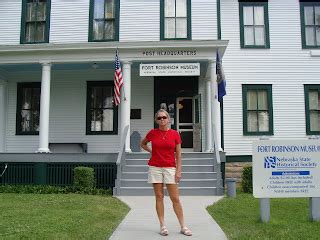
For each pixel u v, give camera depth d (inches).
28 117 682.2
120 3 652.7
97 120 671.1
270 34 679.1
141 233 265.9
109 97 674.2
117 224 296.5
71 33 652.7
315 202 307.0
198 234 263.0
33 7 667.4
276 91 668.7
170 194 262.2
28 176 570.9
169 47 569.9
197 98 653.3
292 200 424.2
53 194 483.5
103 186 552.1
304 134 661.3
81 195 469.1
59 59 589.0
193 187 488.4
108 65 637.9
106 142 663.8
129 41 585.6
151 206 391.9
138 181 501.0
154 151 263.0
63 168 564.4
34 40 660.1
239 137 658.2
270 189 302.5
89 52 585.3
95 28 653.3
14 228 270.4
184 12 647.8
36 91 686.5
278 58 673.6
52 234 253.0
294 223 296.8
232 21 679.1
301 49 676.1
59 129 670.5
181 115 666.8
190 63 571.2
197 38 639.1
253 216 327.6
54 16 658.2
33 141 674.2
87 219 307.9
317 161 304.8
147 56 576.4
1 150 670.5
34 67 649.0
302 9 682.2
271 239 242.8
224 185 549.6
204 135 650.8
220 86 530.3
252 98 669.9
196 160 535.8
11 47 584.4
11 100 683.4
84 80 677.9
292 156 304.8
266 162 303.7
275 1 683.4
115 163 554.3
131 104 666.2
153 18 647.8
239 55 672.4
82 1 658.2
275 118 663.8
